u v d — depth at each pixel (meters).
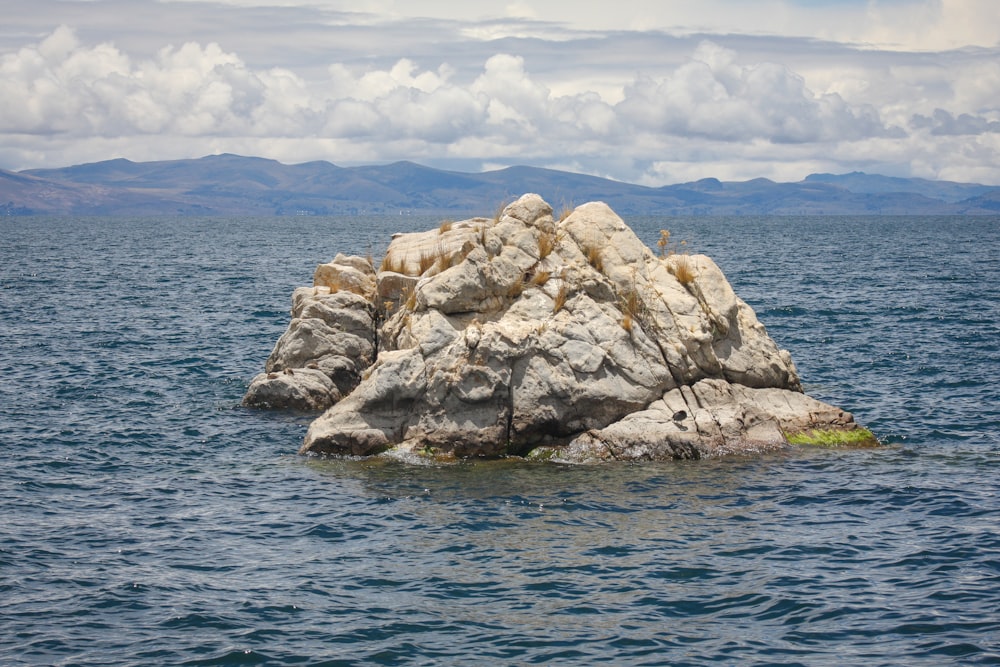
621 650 18.28
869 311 64.81
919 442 32.84
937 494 27.05
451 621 19.52
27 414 36.25
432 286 33.47
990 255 127.69
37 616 19.53
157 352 49.62
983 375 43.19
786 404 33.34
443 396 31.23
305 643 18.55
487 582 21.38
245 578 21.58
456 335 32.06
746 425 31.92
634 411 31.92
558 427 31.47
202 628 19.14
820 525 24.77
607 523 24.98
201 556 22.81
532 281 33.75
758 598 20.48
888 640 18.55
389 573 21.86
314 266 111.12
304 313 39.12
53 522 24.94
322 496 27.22
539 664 17.78
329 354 38.66
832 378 43.28
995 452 31.55
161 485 28.22
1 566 21.92
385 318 39.72
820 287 81.56
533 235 34.66
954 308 66.00
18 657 17.83
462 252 34.59
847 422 33.06
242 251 145.50
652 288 33.62
